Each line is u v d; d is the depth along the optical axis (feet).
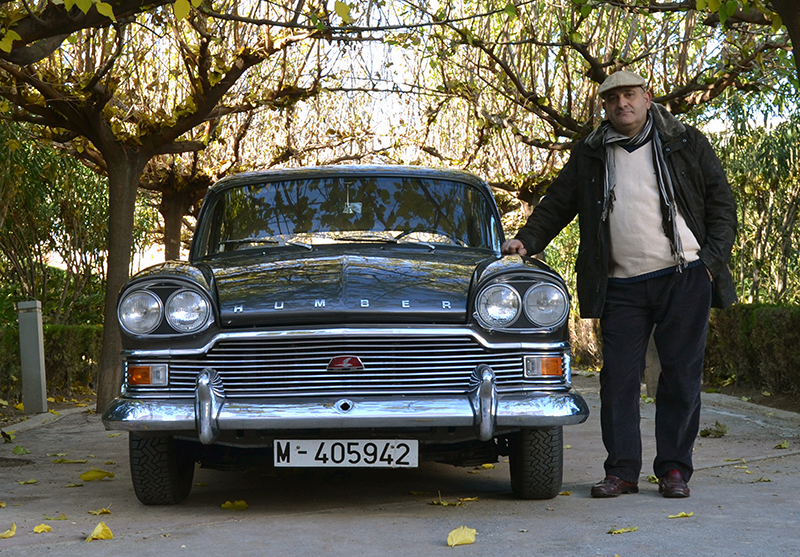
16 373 28.89
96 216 42.42
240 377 11.34
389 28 21.38
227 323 11.45
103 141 27.22
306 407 11.02
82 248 42.50
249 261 13.42
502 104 40.22
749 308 28.12
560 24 30.45
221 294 11.88
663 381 13.03
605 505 12.22
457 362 11.44
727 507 11.85
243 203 15.49
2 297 35.60
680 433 12.87
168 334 11.42
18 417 26.55
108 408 11.50
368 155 48.16
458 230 14.85
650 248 12.89
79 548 9.91
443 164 44.65
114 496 13.79
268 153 46.42
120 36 24.70
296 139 48.49
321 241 14.46
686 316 12.82
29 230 40.65
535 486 12.54
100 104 26.32
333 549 9.66
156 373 11.51
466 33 30.40
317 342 11.31
